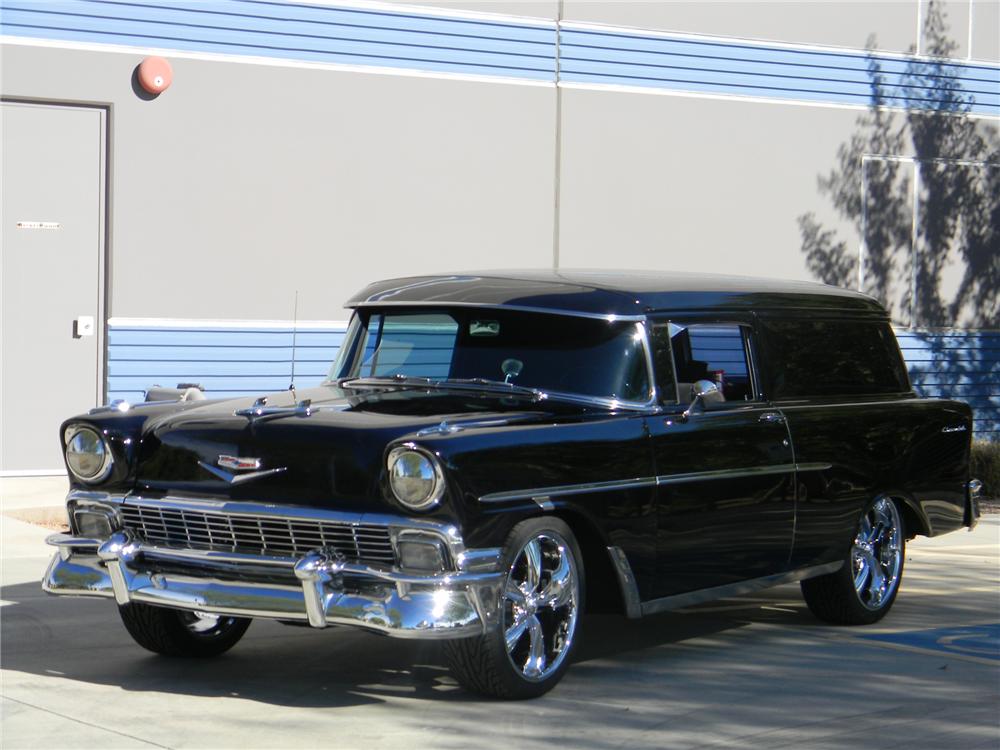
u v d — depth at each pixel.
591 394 5.99
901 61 15.80
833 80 15.35
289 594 5.20
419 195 13.12
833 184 15.41
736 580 6.41
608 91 14.05
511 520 5.31
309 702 5.45
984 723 5.36
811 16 15.19
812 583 7.21
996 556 9.81
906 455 7.38
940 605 7.91
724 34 14.67
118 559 5.55
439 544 5.08
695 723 5.25
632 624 7.23
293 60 12.45
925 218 16.02
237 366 12.30
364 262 12.88
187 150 12.02
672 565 6.06
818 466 6.81
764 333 6.82
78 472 5.82
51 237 11.52
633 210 14.26
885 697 5.74
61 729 5.01
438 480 5.07
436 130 13.17
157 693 5.55
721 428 6.33
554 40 13.74
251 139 12.30
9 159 11.35
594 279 6.48
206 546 5.52
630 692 5.71
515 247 13.63
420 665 6.11
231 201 12.24
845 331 7.34
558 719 5.25
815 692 5.80
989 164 16.42
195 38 12.01
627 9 14.11
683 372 6.33
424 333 6.46
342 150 12.73
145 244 11.87
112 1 11.66
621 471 5.81
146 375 11.90
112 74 11.67
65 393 11.61
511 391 6.04
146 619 5.99
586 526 5.77
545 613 5.60
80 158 11.62
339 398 6.07
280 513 5.27
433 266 13.23
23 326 11.42
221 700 5.46
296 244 12.55
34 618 7.00
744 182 14.88
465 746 4.87
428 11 13.07
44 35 11.40
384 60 12.88
